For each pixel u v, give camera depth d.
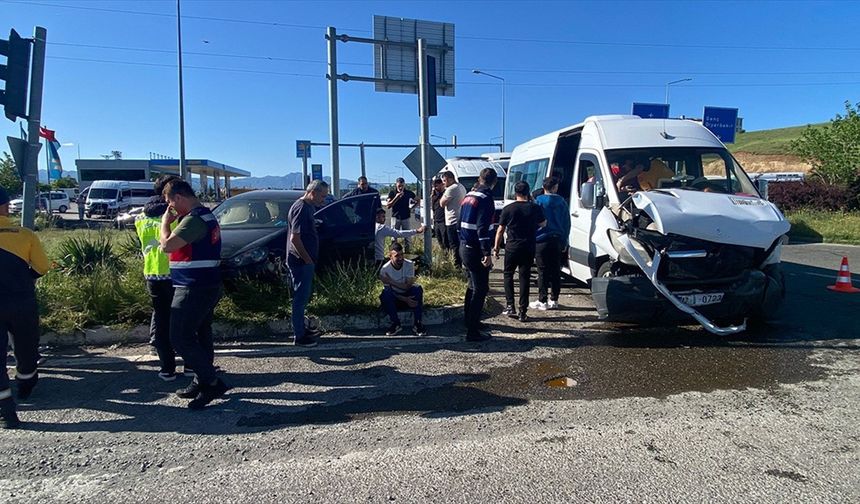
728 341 6.10
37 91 6.14
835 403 4.38
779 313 7.25
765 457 3.55
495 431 3.98
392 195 12.30
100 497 3.20
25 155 6.10
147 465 3.56
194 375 5.02
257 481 3.34
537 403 4.48
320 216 7.97
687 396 4.58
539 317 7.34
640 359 5.54
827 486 3.20
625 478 3.31
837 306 7.63
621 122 7.77
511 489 3.21
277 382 5.03
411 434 3.96
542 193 8.05
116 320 6.44
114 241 9.98
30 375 4.63
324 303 6.80
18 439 3.95
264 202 8.18
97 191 31.83
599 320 7.12
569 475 3.36
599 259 6.73
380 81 11.82
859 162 23.28
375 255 8.37
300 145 21.08
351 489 3.24
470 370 5.29
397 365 5.45
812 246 15.45
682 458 3.55
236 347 6.09
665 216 5.67
